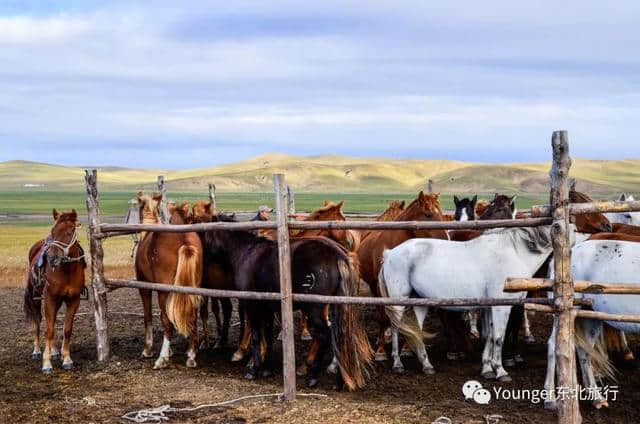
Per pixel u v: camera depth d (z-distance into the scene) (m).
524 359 8.88
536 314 12.12
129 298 15.21
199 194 167.50
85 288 9.29
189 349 8.87
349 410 6.73
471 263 7.78
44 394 7.69
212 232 8.84
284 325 7.25
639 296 6.48
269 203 101.69
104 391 7.75
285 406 6.98
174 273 8.94
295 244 7.79
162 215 13.43
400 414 6.56
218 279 9.62
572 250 7.12
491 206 8.34
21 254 26.28
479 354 9.24
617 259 6.72
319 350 7.65
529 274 7.68
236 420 6.60
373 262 9.84
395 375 8.19
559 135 5.92
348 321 7.38
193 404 7.14
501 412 6.59
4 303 14.66
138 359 9.35
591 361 7.21
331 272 7.52
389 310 8.30
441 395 7.25
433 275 7.93
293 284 7.61
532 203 108.19
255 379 8.11
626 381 7.70
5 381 8.31
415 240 8.38
